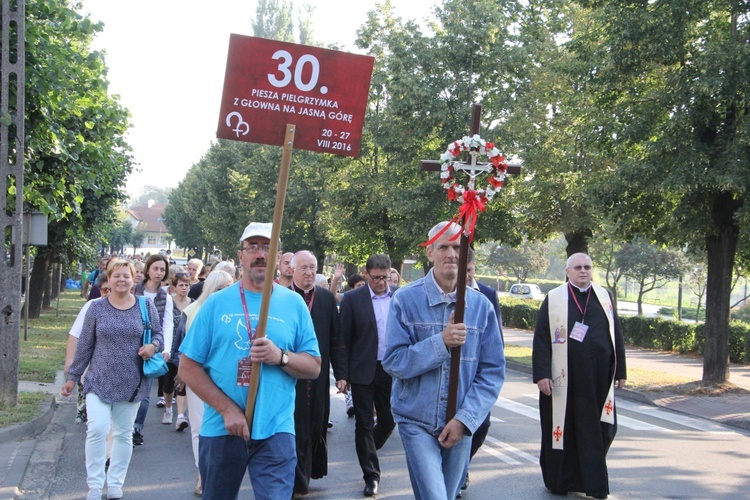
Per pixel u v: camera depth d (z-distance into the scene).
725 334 15.48
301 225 39.94
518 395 14.38
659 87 15.77
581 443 7.04
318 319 7.16
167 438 9.74
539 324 7.37
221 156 53.97
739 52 13.55
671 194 15.32
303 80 4.48
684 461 8.88
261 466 4.16
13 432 9.26
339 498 7.00
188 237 76.44
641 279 40.12
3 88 10.55
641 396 14.61
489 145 4.60
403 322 4.60
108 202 25.70
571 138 22.78
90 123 15.71
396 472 8.01
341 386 7.27
